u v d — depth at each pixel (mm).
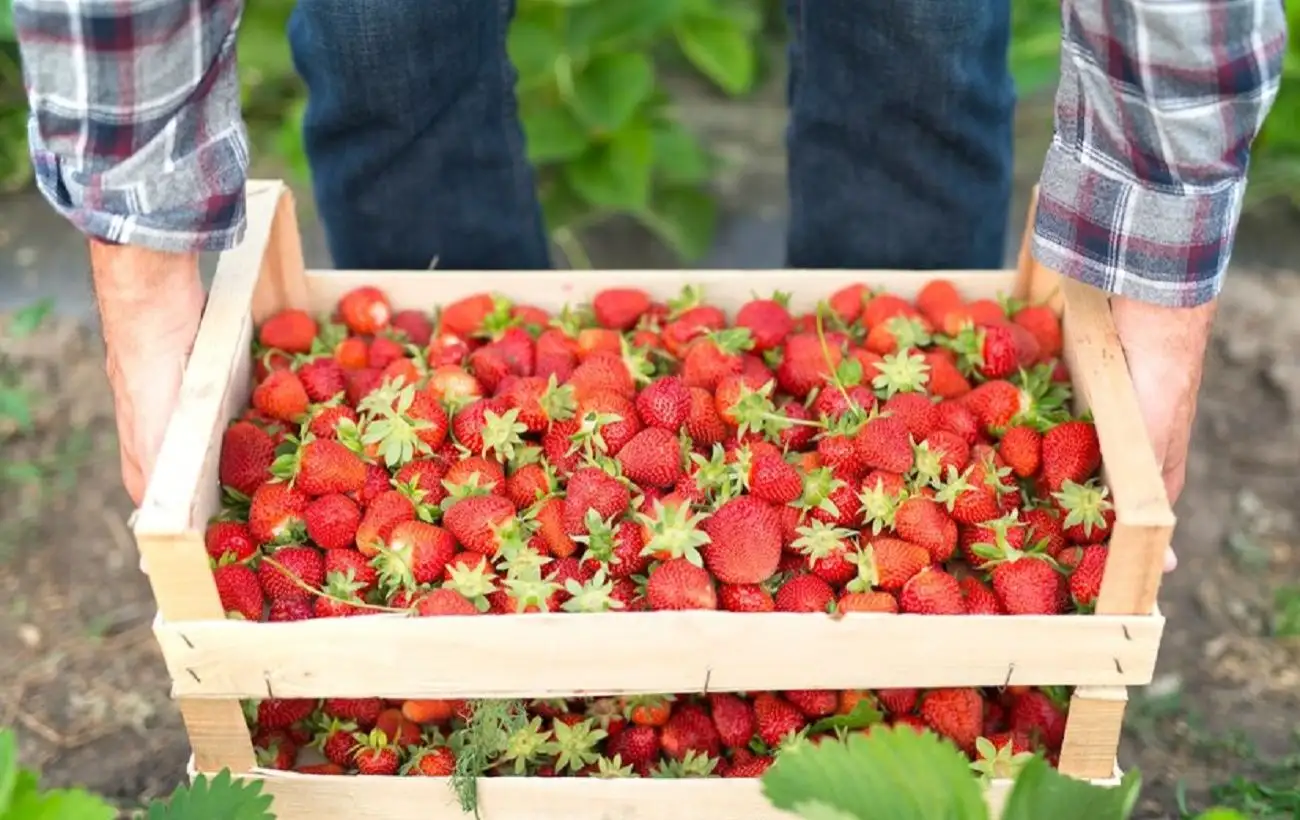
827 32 1806
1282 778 1862
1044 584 1463
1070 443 1563
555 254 2783
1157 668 2047
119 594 2168
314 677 1417
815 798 1141
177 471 1383
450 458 1605
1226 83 1298
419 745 1576
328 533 1513
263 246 1659
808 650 1404
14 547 2229
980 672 1424
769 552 1459
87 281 2691
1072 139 1437
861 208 1987
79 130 1338
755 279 1831
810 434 1650
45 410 2439
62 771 1915
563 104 2658
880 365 1658
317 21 1736
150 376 1505
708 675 1421
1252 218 2852
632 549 1479
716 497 1540
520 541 1477
